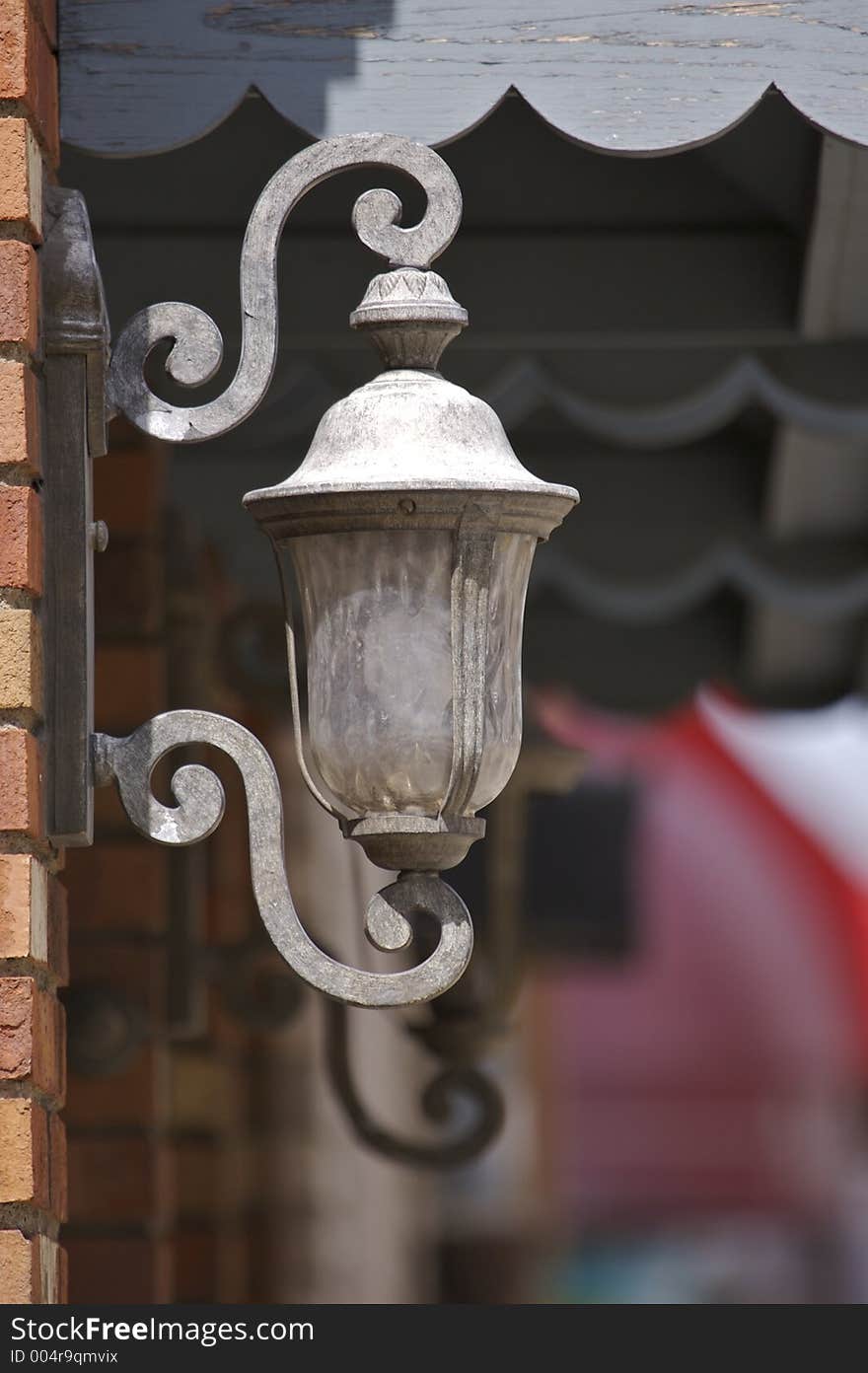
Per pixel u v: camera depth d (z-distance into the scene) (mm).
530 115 9539
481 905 12234
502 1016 11641
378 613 5918
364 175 9617
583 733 19719
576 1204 35062
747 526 13258
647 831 27984
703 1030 31922
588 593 13375
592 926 17844
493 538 5918
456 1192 35562
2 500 5793
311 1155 18031
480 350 10484
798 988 30500
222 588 14188
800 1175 34094
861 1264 34281
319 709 5996
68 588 6023
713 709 16281
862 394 10008
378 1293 23344
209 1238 14484
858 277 9102
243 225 9461
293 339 9750
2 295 5824
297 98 6531
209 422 6090
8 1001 5680
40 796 5910
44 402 6055
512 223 9820
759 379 10109
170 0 6523
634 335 9789
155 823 5992
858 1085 32562
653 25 6551
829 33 6535
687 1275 35062
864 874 28188
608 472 13320
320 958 5945
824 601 13219
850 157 8062
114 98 6504
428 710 5898
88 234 6121
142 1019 11070
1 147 5867
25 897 5738
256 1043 16641
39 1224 5898
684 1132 34031
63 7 6508
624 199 9758
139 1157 11516
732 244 9789
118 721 11586
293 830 17203
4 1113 5688
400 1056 24172
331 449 6031
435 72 6547
